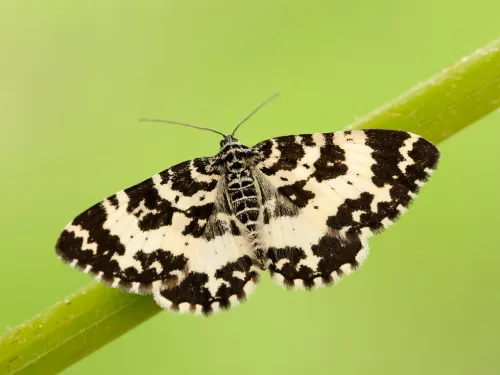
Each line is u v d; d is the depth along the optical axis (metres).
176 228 0.14
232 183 0.14
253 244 0.14
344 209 0.14
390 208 0.14
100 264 0.14
